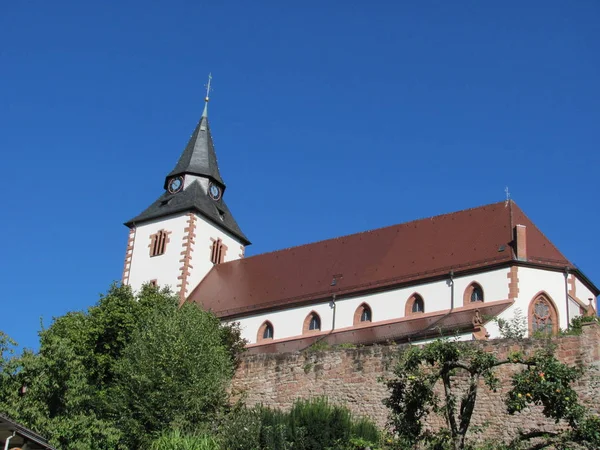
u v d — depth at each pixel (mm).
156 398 39062
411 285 56688
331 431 32156
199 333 43750
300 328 60500
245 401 39156
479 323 47469
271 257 69250
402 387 25422
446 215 61094
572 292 52750
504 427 31828
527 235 55812
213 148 81312
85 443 36688
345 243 65062
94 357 48562
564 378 23359
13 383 38312
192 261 72500
